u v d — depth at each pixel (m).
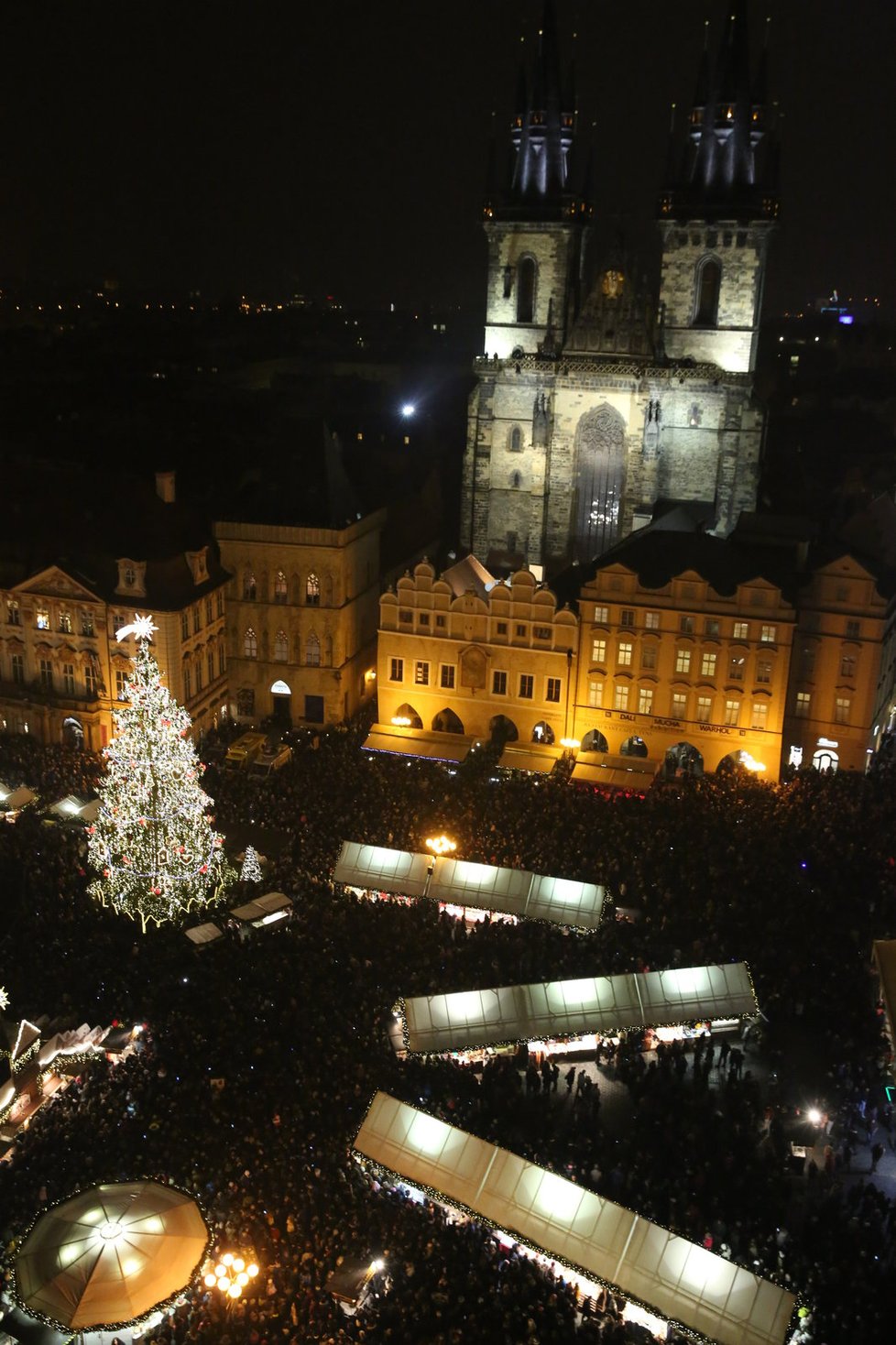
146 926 81.62
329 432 119.75
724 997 72.50
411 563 136.25
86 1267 52.06
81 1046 67.81
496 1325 52.03
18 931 79.00
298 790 99.56
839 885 85.25
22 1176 60.16
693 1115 66.56
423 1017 70.31
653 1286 53.81
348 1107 64.75
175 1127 62.84
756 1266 56.47
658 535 110.44
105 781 83.50
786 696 105.50
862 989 75.56
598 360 138.88
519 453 145.00
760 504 140.75
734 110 130.12
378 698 115.75
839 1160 64.56
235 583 116.69
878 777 103.62
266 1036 69.62
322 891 84.94
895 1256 57.28
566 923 80.88
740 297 135.12
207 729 115.50
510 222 141.50
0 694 111.38
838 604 104.06
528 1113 66.75
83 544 108.56
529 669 110.62
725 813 95.06
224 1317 52.81
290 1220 56.91
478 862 88.00
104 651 107.44
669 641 106.38
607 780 105.00
